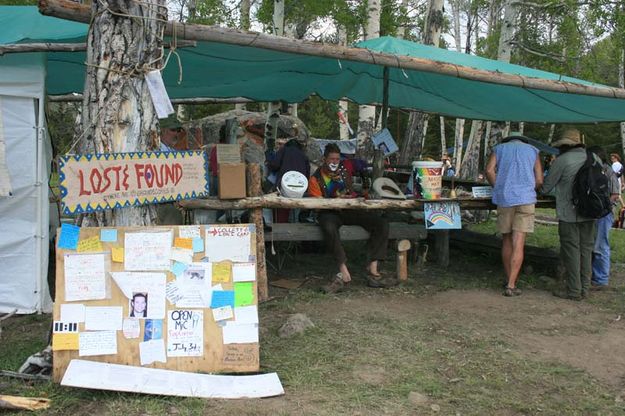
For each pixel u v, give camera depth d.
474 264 8.13
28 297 5.26
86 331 3.61
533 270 7.66
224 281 3.83
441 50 7.45
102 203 3.59
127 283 3.67
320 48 5.09
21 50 4.13
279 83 9.74
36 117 5.21
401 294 6.28
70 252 3.61
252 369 3.83
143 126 3.80
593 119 9.41
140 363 3.67
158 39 3.87
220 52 6.54
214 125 12.60
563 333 5.12
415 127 11.88
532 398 3.74
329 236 6.23
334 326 5.00
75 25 5.54
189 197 3.98
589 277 6.41
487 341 4.78
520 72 7.14
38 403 3.31
